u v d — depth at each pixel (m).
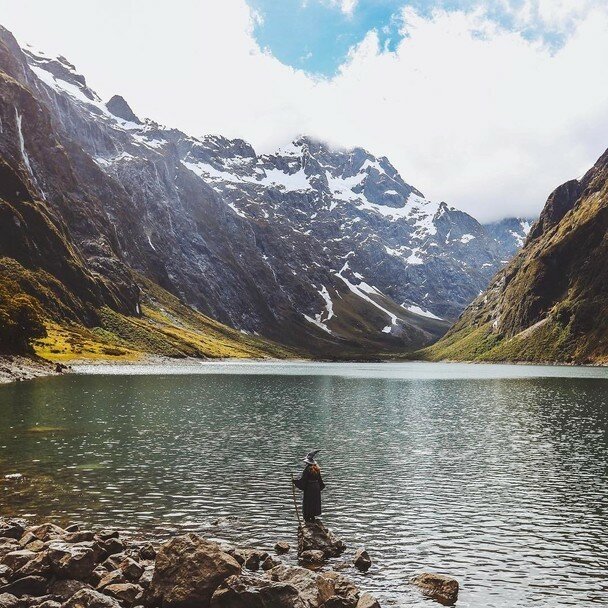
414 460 42.91
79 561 18.86
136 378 129.00
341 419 66.56
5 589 17.80
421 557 23.34
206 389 105.75
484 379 160.88
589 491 34.06
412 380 156.12
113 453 42.78
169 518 27.58
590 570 22.12
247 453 44.34
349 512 29.61
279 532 26.06
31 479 34.22
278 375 173.00
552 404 86.31
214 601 17.27
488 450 47.22
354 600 18.16
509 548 24.47
